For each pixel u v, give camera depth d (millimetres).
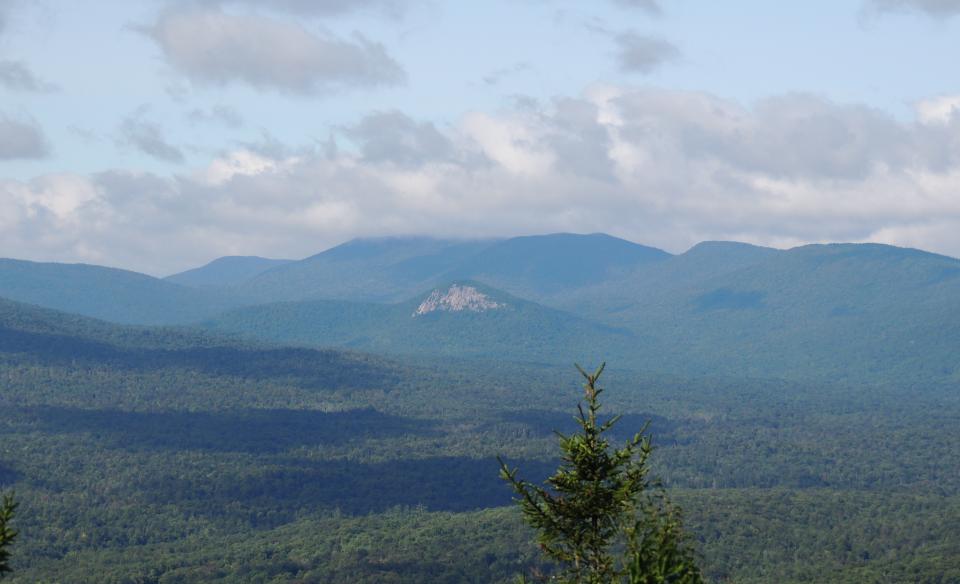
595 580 55312
